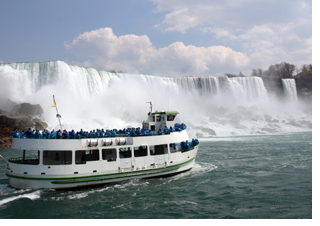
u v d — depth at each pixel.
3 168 31.41
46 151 23.55
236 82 106.62
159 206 18.42
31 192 20.73
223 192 21.61
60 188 21.30
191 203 19.08
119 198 19.95
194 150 29.53
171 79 96.00
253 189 22.41
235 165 32.69
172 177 26.31
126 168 23.72
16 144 22.06
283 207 18.17
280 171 29.03
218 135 81.19
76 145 21.77
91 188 22.28
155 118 29.33
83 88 75.19
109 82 82.19
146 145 24.88
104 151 25.23
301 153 41.50
